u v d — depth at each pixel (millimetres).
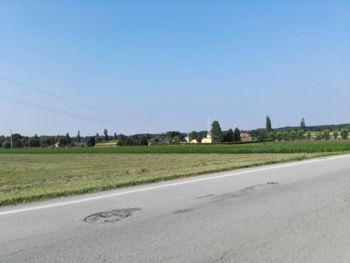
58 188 13250
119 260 6070
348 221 8461
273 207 9836
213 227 7930
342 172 17672
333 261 6078
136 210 9477
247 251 6500
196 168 20125
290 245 6828
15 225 8109
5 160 51625
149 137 144125
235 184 13844
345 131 127188
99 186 13164
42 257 6207
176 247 6676
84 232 7562
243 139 146625
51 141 143500
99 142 157625
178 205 10062
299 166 20969
